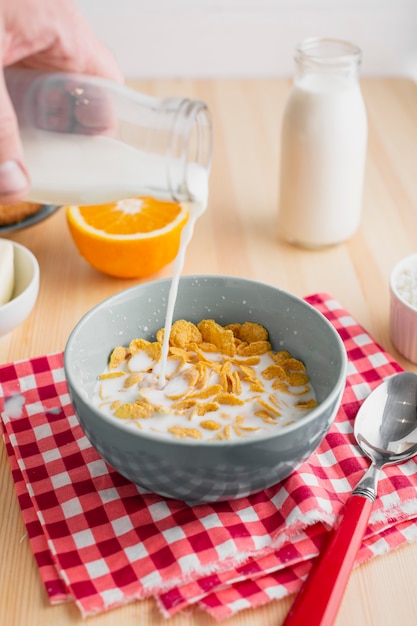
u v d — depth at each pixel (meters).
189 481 0.46
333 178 0.67
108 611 0.45
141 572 0.46
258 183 0.79
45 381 0.57
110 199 0.51
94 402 0.52
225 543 0.47
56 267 0.69
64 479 0.51
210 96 0.95
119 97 0.49
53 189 0.51
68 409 0.56
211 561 0.46
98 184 0.50
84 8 0.96
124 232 0.65
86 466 0.52
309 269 0.68
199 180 0.50
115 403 0.51
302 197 0.68
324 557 0.46
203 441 0.45
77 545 0.48
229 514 0.49
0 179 0.47
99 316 0.53
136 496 0.50
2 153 0.46
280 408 0.52
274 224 0.74
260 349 0.55
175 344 0.55
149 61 0.99
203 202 0.51
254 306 0.56
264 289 0.55
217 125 0.88
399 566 0.47
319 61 0.66
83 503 0.50
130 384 0.53
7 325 0.60
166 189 0.49
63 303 0.65
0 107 0.45
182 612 0.45
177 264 0.53
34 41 0.51
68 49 0.53
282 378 0.53
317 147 0.66
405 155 0.83
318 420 0.46
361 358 0.59
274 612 0.45
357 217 0.70
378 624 0.45
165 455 0.45
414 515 0.49
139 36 0.98
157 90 0.96
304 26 0.98
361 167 0.68
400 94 0.95
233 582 0.46
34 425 0.54
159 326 0.56
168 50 0.99
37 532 0.49
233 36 0.98
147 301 0.55
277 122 0.89
